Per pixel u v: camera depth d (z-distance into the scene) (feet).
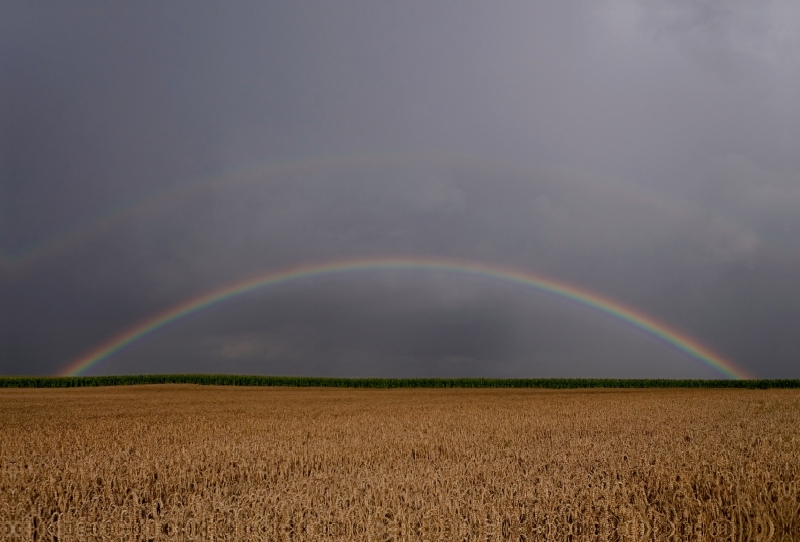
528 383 332.60
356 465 51.72
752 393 203.82
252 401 173.17
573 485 36.78
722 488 36.70
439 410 129.49
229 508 32.73
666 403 144.46
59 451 61.93
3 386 281.13
